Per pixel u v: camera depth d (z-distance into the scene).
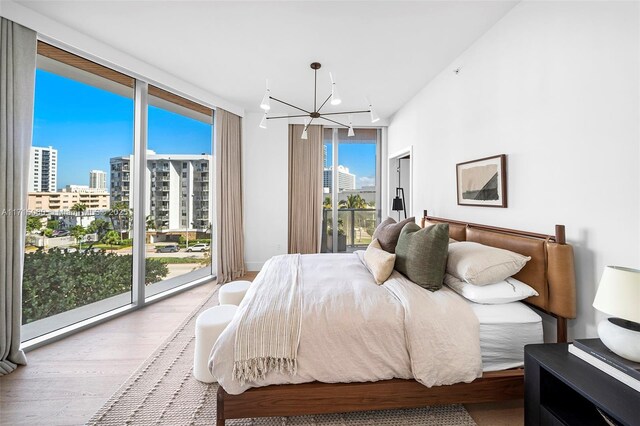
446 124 2.99
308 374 1.41
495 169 2.21
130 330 2.56
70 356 2.14
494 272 1.68
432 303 1.61
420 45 2.57
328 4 2.05
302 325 1.46
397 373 1.45
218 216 3.99
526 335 1.57
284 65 2.98
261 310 1.56
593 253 1.51
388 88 3.56
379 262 2.08
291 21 2.25
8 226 1.98
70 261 2.60
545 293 1.66
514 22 2.03
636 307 1.01
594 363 1.14
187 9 2.12
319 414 1.46
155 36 2.48
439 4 2.02
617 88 1.38
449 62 2.88
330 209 5.03
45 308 2.43
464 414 1.56
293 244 4.81
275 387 1.41
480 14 2.12
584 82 1.53
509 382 1.49
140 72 2.91
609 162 1.42
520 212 1.99
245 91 3.71
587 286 1.54
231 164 4.22
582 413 1.17
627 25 1.34
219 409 1.39
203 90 3.67
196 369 1.86
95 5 2.08
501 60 2.16
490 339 1.54
